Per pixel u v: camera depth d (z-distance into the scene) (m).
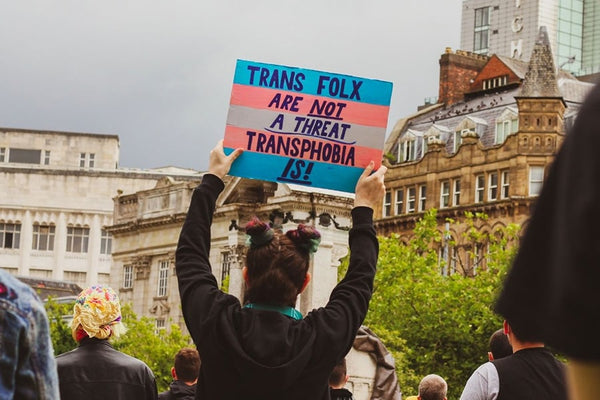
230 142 5.45
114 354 7.78
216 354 4.34
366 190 5.22
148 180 108.62
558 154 1.78
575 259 1.67
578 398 1.70
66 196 109.69
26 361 2.60
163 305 64.94
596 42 157.25
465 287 54.66
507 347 7.61
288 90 5.48
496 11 157.12
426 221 62.06
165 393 9.12
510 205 73.88
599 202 1.65
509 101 81.94
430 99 103.69
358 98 5.45
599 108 1.69
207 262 4.79
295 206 20.89
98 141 119.75
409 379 45.72
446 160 79.06
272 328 4.36
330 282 20.97
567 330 1.68
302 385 4.33
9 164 110.44
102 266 109.44
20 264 109.00
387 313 55.81
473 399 5.95
